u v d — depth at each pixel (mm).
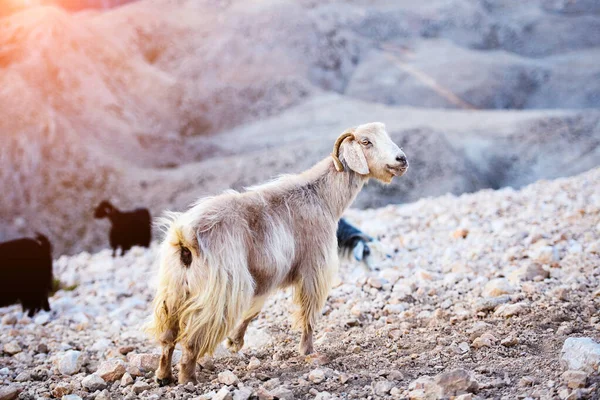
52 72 69812
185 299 4926
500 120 79125
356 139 5766
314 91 99688
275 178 5922
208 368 5750
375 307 7301
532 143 71125
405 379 5023
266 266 5234
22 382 6016
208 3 114812
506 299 6688
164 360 5223
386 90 109938
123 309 8984
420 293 7625
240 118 91438
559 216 10992
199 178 56250
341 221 9242
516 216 11711
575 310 6238
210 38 105062
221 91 94625
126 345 7027
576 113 80500
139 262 13664
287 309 7727
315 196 5766
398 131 66250
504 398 4422
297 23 116312
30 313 9703
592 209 10883
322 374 5094
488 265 8586
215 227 4957
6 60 68000
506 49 138250
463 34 137000
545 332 5758
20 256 9641
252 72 101438
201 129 85938
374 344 6074
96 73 78875
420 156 61625
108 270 13750
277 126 87000
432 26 138000
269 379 5270
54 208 51125
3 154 53938
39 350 7145
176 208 51031
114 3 121625
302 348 5859
